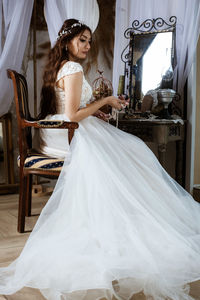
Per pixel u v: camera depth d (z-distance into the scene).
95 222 1.73
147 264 1.53
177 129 2.98
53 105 2.23
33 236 1.74
